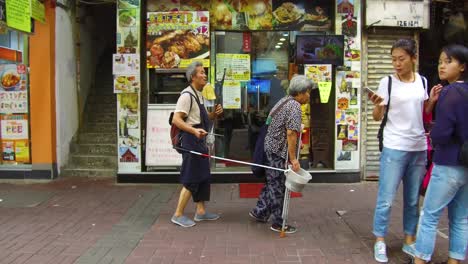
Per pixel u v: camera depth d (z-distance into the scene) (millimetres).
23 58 7297
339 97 6996
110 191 6652
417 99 3959
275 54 7266
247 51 7207
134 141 7066
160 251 4281
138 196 6367
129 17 6918
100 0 8070
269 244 4473
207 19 6895
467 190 3635
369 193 6480
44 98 7289
